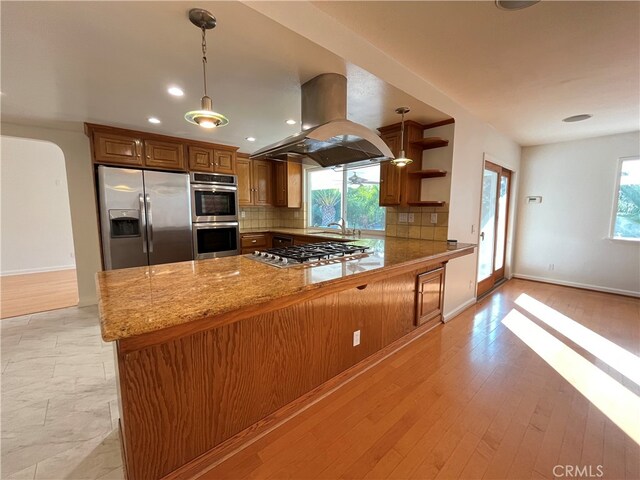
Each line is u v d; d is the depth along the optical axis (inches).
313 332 71.9
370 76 76.7
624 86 98.0
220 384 55.5
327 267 69.2
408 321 104.7
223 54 66.9
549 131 154.9
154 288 50.8
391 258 81.7
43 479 51.6
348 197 171.6
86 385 78.2
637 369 87.9
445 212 117.9
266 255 80.6
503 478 52.3
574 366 89.5
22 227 207.5
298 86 84.1
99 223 124.3
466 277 140.2
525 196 193.8
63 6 50.5
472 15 62.9
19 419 65.6
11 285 177.9
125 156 125.6
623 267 161.0
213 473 53.7
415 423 65.7
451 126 113.8
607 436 61.7
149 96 91.0
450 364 90.7
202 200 147.8
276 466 55.1
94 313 130.6
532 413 68.8
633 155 154.4
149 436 47.8
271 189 197.6
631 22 64.3
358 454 57.6
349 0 58.9
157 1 49.8
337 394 76.2
